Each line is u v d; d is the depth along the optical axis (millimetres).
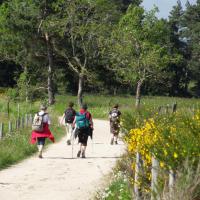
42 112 25953
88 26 90562
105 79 115562
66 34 92375
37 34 93062
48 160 24828
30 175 20266
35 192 16797
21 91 92125
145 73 94625
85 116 25891
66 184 18234
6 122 52094
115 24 99250
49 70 92688
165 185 10367
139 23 96562
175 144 10414
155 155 10562
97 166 21344
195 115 13328
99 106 86500
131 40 93438
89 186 17656
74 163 23703
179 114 15875
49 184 18266
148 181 12430
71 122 32594
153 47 93625
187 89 177250
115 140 33250
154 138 11594
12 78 123750
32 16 91750
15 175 20312
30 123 44250
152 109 19438
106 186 16375
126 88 132250
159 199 10430
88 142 34594
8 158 23656
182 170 10023
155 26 95000
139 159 12898
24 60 96375
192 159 10031
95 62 96500
